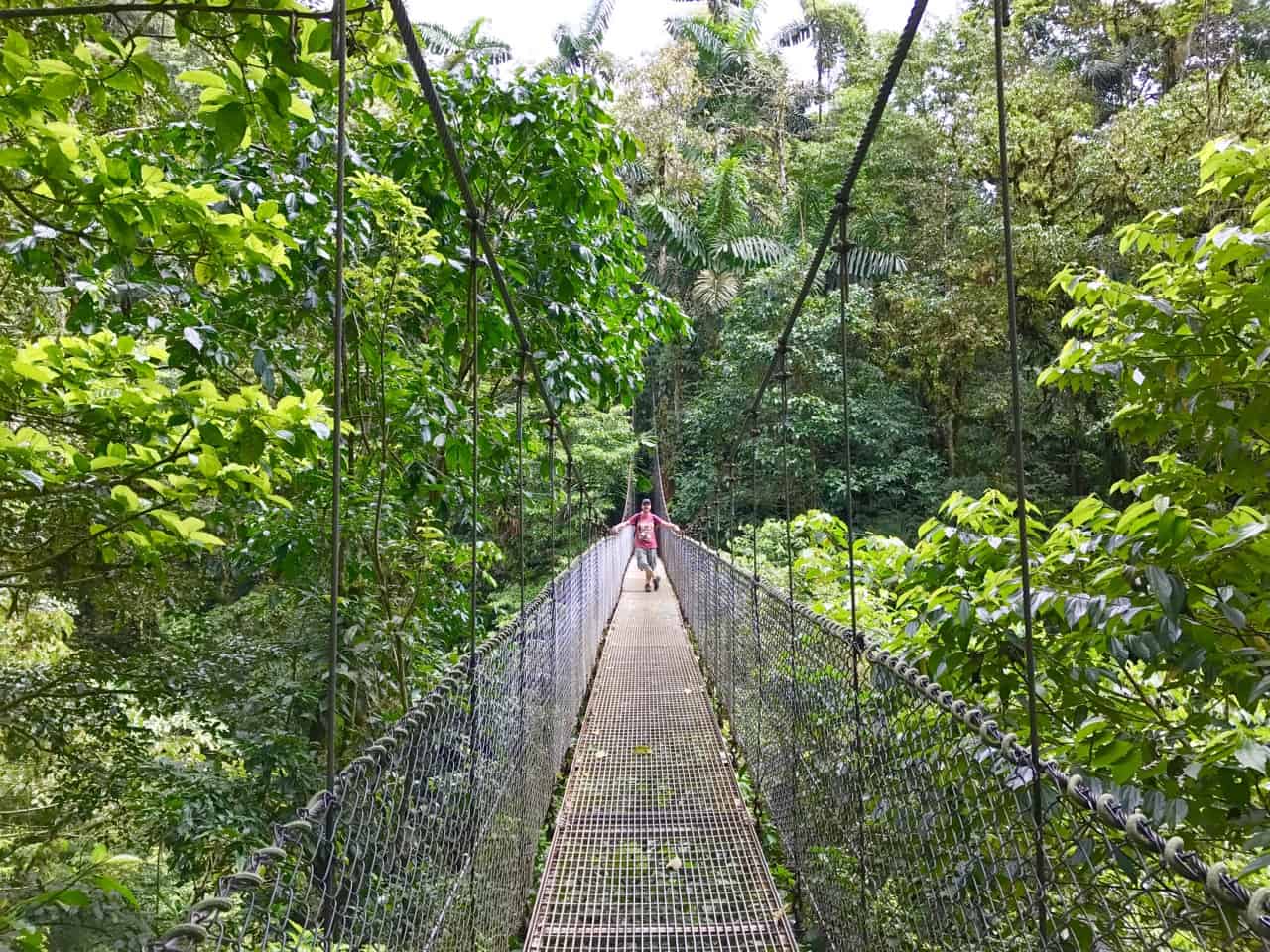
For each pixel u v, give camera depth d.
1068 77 9.42
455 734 1.42
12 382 1.49
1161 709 1.49
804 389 10.88
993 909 0.97
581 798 2.87
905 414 10.61
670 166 12.88
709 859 2.41
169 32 2.54
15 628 2.71
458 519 3.34
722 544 9.10
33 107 1.20
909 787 1.25
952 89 10.17
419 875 1.17
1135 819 0.66
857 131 11.16
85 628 3.00
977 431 9.75
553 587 2.90
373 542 2.57
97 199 1.37
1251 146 1.58
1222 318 1.48
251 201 2.23
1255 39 8.54
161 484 1.48
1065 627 1.45
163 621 2.80
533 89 2.84
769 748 2.58
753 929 2.02
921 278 9.81
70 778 2.18
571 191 2.98
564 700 3.24
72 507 1.73
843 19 16.94
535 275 3.17
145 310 2.10
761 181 14.91
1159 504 1.22
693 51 14.72
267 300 2.37
